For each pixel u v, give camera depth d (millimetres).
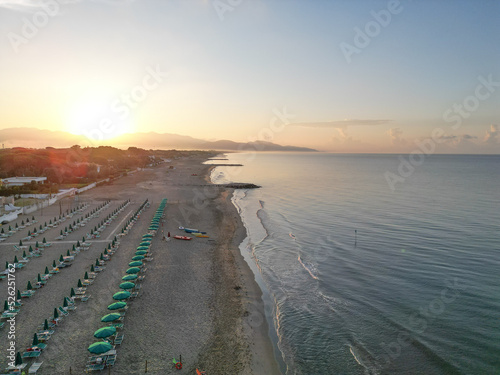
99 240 40969
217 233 47281
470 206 70812
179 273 31781
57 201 66875
